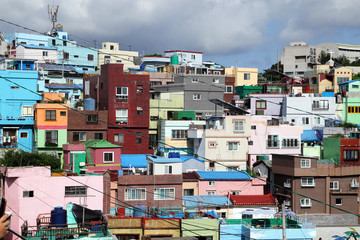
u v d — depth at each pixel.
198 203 50.28
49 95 61.44
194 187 53.91
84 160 51.31
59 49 101.44
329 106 82.56
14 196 36.47
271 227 44.91
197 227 42.19
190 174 55.31
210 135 64.50
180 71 92.38
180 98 78.44
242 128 65.56
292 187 55.47
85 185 38.69
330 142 63.94
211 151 64.38
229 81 92.06
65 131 58.97
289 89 94.94
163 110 76.50
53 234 31.41
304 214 55.09
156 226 41.59
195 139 67.25
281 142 68.56
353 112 85.38
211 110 80.44
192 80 83.69
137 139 64.94
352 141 62.84
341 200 56.38
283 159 56.81
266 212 48.22
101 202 39.28
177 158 51.78
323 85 104.94
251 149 67.50
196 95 79.75
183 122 68.19
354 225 54.62
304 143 71.75
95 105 67.94
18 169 36.53
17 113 60.19
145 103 65.56
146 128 65.50
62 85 87.88
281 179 57.22
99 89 66.88
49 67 94.19
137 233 41.41
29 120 59.09
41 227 33.34
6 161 46.78
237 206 51.16
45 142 57.72
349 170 57.06
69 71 95.06
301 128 69.62
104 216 33.31
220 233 43.56
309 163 55.78
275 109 83.88
